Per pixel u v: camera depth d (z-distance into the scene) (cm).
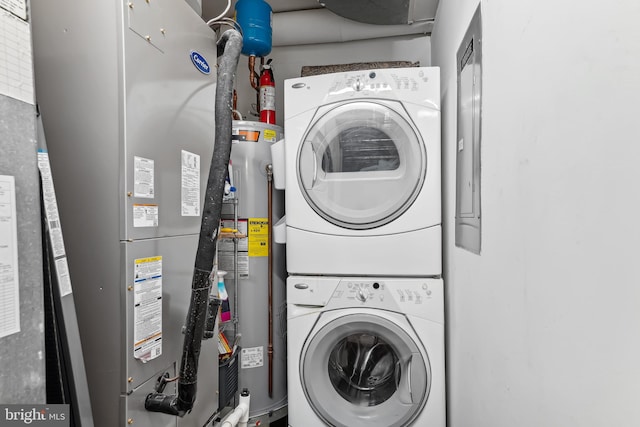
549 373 62
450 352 152
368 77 161
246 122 187
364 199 162
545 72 64
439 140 157
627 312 43
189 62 119
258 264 187
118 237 90
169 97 108
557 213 60
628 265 43
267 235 189
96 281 91
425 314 155
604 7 47
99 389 91
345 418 157
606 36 47
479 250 107
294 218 167
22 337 59
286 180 168
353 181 162
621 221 44
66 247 92
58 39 92
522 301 74
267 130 191
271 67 238
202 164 126
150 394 99
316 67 198
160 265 103
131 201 91
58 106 92
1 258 56
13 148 59
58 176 93
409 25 221
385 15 206
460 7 136
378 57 240
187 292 117
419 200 157
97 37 90
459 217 136
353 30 225
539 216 67
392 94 159
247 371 183
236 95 236
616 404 45
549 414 62
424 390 152
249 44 201
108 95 89
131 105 91
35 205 63
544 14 65
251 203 186
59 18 92
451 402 149
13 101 60
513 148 80
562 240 58
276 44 239
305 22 225
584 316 52
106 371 90
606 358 47
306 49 248
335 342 163
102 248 90
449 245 155
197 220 123
